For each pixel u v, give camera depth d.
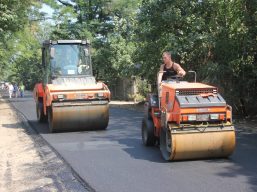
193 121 9.20
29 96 50.62
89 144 12.27
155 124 10.71
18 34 34.47
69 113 14.48
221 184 7.59
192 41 18.30
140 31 21.33
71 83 15.55
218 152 9.38
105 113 14.84
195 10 19.12
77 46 16.20
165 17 19.11
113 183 7.96
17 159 10.92
